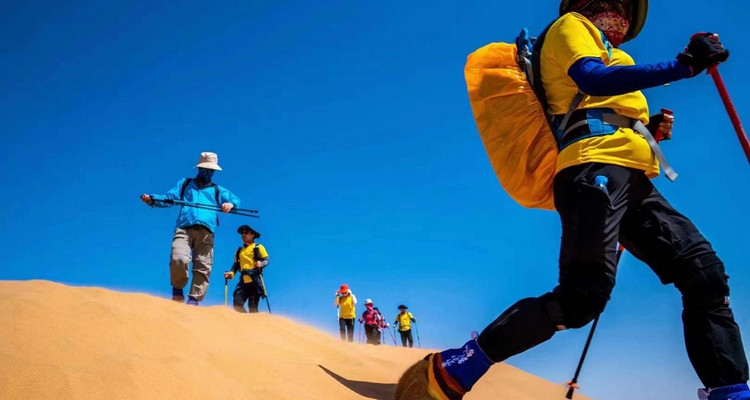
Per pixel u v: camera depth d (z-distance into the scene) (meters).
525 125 2.96
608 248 2.51
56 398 2.14
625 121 2.72
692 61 2.52
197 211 7.04
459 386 2.59
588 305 2.50
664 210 2.75
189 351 2.85
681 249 2.67
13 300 2.87
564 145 2.71
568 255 2.54
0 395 2.08
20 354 2.34
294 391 2.74
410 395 2.70
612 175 2.58
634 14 3.11
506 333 2.56
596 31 2.79
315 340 4.08
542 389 3.97
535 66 2.89
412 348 4.82
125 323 2.94
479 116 3.09
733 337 2.60
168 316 3.47
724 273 2.64
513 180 3.03
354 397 2.92
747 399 2.49
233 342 3.29
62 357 2.41
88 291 3.56
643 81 2.50
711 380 2.59
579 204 2.55
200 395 2.41
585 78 2.58
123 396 2.26
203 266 7.05
